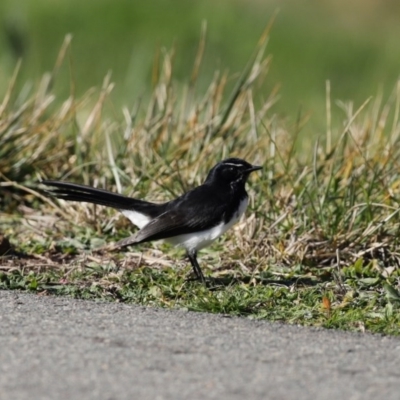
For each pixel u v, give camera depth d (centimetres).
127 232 1334
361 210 1284
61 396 685
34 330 856
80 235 1326
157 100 1606
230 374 748
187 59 2591
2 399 679
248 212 1311
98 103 1595
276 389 718
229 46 2928
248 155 1452
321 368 777
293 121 2048
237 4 3194
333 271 1183
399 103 1648
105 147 1552
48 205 1435
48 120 1559
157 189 1399
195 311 998
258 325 925
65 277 1134
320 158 1468
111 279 1125
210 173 1196
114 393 694
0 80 2256
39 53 2734
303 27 3222
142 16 2961
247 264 1212
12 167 1477
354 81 2902
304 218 1277
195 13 3033
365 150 1446
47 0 2992
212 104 1573
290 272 1187
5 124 1500
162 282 1124
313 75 2900
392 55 3102
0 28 2547
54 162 1515
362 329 941
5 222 1393
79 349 800
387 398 708
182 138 1530
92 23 2955
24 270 1170
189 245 1159
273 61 2934
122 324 896
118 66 2708
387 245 1244
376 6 3584
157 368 757
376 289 1134
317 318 991
